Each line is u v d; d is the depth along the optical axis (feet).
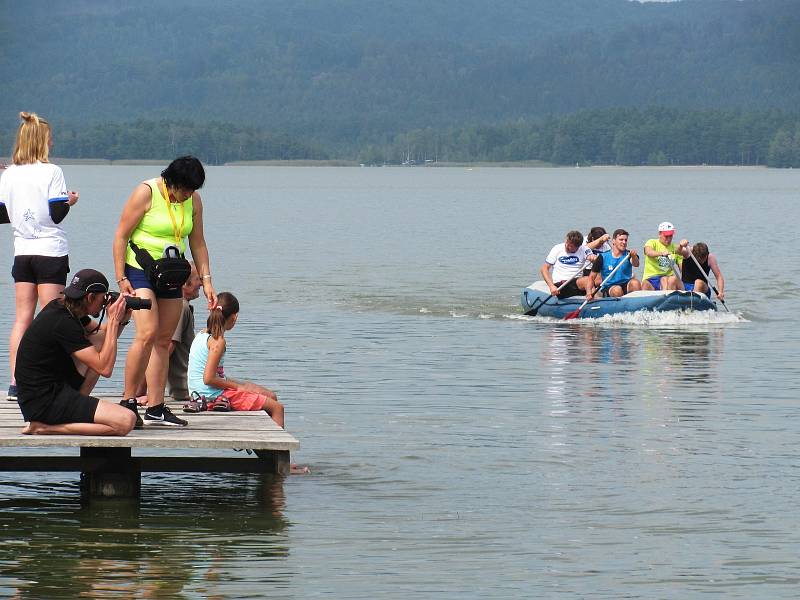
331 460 59.26
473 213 382.63
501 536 48.14
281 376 82.69
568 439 63.82
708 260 119.75
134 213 50.80
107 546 46.98
